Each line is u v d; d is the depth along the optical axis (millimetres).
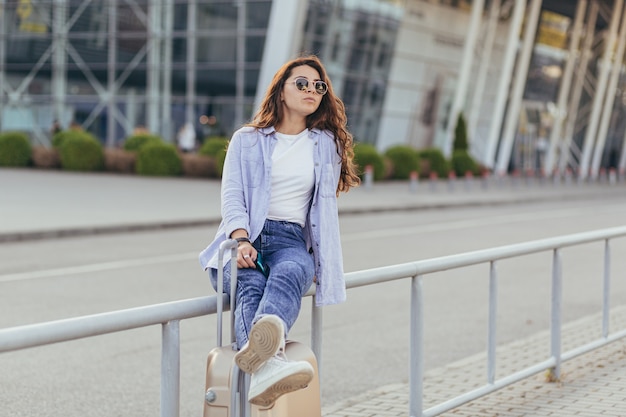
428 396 7309
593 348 7961
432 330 10516
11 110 47406
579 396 6977
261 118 4648
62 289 12891
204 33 42500
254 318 4137
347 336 10133
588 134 57688
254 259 4355
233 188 4520
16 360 8797
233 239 4340
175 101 43656
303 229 4695
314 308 4852
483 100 49875
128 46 44469
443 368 8414
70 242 18578
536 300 12555
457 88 48625
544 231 22562
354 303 12188
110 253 16953
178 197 28781
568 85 55000
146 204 26078
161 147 39312
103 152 41344
